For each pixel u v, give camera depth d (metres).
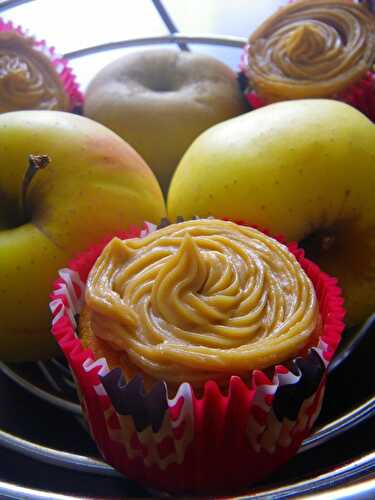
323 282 0.15
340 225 0.18
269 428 0.14
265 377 0.12
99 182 0.17
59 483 0.16
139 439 0.13
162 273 0.14
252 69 0.24
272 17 0.24
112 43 0.28
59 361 0.19
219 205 0.18
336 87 0.22
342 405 0.17
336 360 0.18
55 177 0.17
